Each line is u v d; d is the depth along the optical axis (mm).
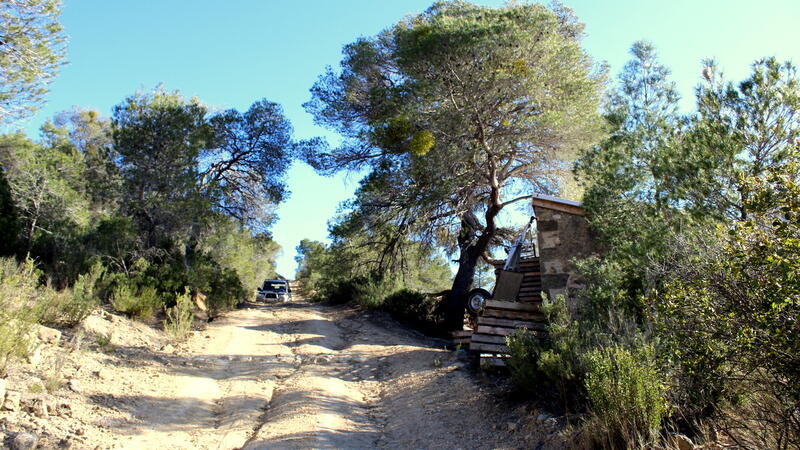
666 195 8727
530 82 17125
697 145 8359
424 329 21000
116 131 21047
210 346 13414
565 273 10711
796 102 7797
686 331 4566
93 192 20594
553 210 11133
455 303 20109
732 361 4387
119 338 11594
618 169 10117
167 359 11031
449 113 17688
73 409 6516
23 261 14094
